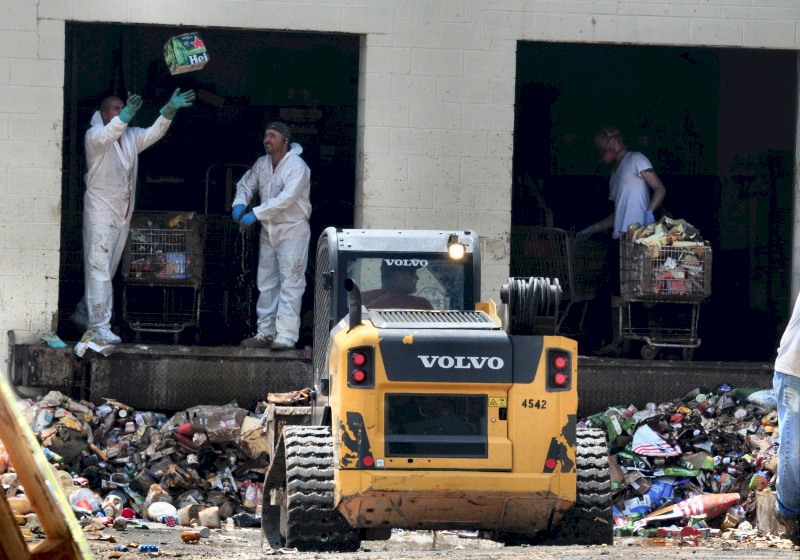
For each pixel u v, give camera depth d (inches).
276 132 2092.8
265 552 1172.5
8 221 2027.6
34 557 509.0
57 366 1978.3
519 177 2738.7
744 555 1056.8
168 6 2063.2
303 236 2102.6
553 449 1123.9
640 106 2829.7
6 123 2028.8
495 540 1238.3
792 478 1149.1
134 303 2361.0
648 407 2041.1
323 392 1295.5
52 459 1755.7
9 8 2030.0
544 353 1129.4
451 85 2121.1
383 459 1113.4
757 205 2655.0
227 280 2399.1
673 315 2388.0
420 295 1355.8
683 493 1841.8
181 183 2623.0
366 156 2106.3
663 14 2158.0
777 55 2640.3
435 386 1119.6
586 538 1210.6
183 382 2025.1
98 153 2047.2
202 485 1792.6
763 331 2573.8
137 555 1155.9
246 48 2696.9
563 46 2817.4
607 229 2541.8
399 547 1481.3
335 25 2096.5
